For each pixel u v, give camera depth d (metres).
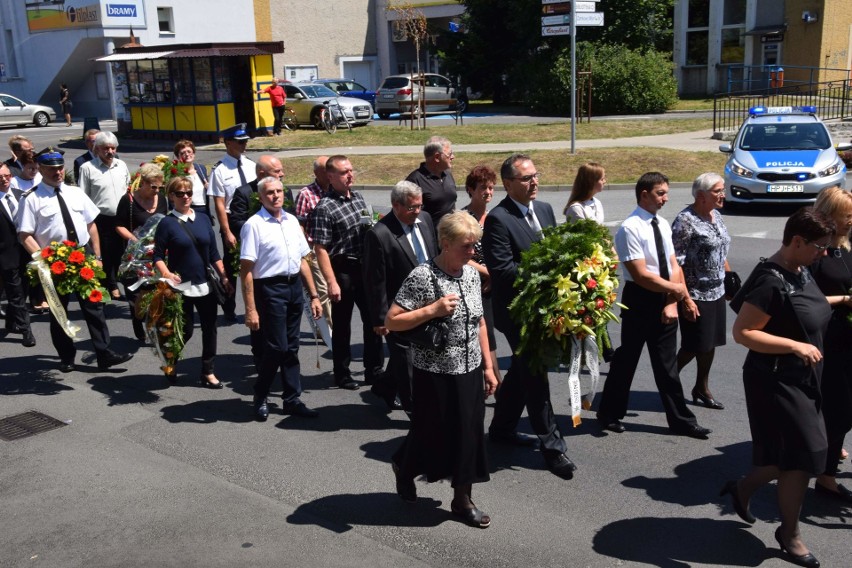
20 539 4.68
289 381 6.47
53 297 7.22
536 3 31.77
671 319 5.68
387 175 19.84
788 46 32.06
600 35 32.09
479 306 4.53
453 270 4.47
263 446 5.89
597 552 4.39
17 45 39.81
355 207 6.74
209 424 6.33
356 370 7.64
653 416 6.33
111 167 9.48
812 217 4.07
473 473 4.55
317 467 5.53
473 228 4.37
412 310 4.43
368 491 5.17
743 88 33.84
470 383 4.49
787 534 4.25
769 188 14.59
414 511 4.90
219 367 7.77
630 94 29.86
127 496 5.16
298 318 6.46
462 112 32.81
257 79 26.73
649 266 5.75
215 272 7.16
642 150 20.84
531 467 5.49
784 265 4.22
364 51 44.56
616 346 8.12
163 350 7.01
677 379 5.89
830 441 4.82
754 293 4.21
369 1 44.22
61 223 7.59
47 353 8.30
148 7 37.09
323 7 42.66
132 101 28.73
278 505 5.00
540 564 4.29
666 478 5.27
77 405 6.78
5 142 29.81
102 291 7.49
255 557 4.42
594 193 7.02
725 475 5.29
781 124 15.95
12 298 8.46
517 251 5.54
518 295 5.14
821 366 4.22
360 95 33.41
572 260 5.03
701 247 6.00
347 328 6.96
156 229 6.95
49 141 29.69
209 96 26.44
